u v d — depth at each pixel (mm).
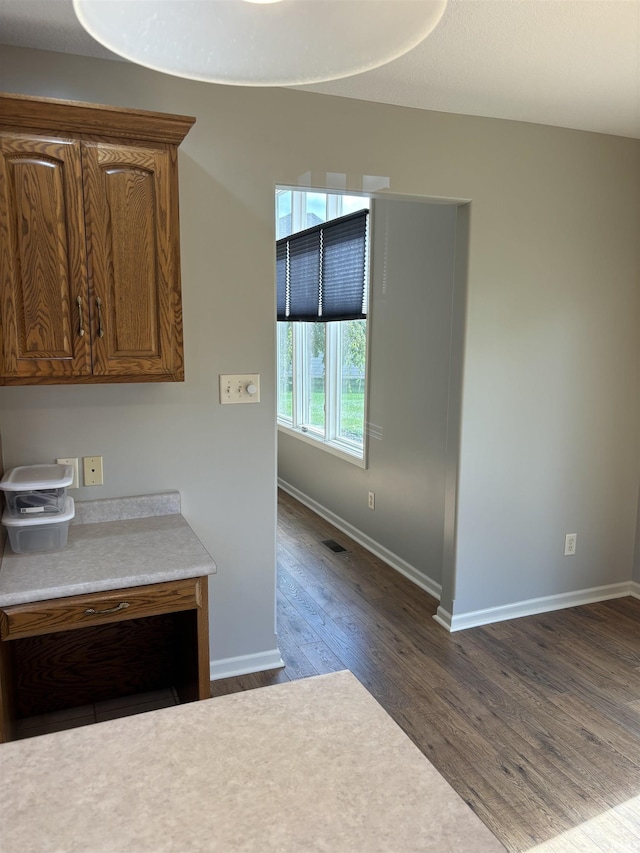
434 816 870
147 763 974
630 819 1972
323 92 2506
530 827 1938
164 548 2123
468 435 3047
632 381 3395
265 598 2762
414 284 3514
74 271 1972
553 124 2951
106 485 2420
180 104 2324
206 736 1041
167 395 2459
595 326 3246
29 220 1907
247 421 2605
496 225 2934
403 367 3682
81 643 2449
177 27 900
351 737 1042
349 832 838
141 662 2555
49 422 2303
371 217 3906
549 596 3406
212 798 899
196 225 2408
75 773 950
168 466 2504
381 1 876
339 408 4730
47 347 1980
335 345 4688
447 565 3201
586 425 3322
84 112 1890
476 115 2801
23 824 850
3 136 1848
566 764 2219
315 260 4672
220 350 2514
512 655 2934
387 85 2432
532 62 2217
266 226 2510
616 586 3578
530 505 3258
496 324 3018
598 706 2553
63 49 2121
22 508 2018
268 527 2713
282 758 987
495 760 2234
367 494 4234
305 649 2975
